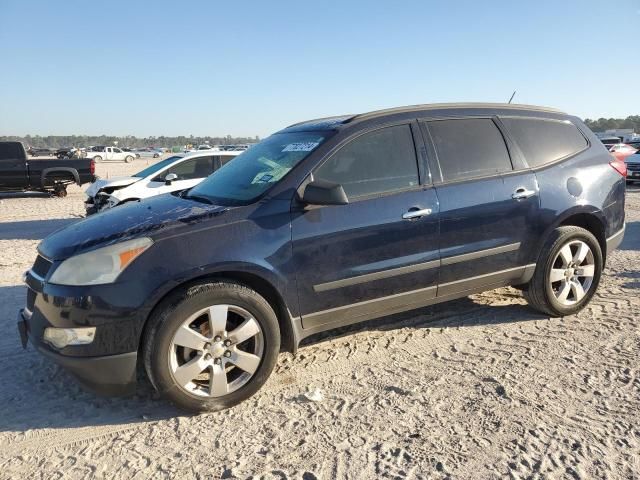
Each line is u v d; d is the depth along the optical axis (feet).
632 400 10.66
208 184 14.47
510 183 14.17
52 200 57.88
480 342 13.98
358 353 13.62
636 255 23.03
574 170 15.39
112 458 9.54
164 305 10.55
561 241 14.78
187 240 10.81
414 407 10.77
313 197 11.30
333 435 9.91
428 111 13.91
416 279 13.03
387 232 12.46
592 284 15.62
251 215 11.44
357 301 12.46
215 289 10.69
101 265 10.33
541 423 9.93
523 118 15.29
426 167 13.29
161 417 10.94
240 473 8.89
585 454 8.95
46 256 11.26
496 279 14.30
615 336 13.93
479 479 8.43
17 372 13.15
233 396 11.07
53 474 9.13
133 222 11.59
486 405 10.69
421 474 8.63
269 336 11.28
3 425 10.78
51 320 10.39
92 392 11.24
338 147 12.51
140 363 11.35
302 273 11.69
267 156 13.85
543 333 14.38
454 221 13.28
